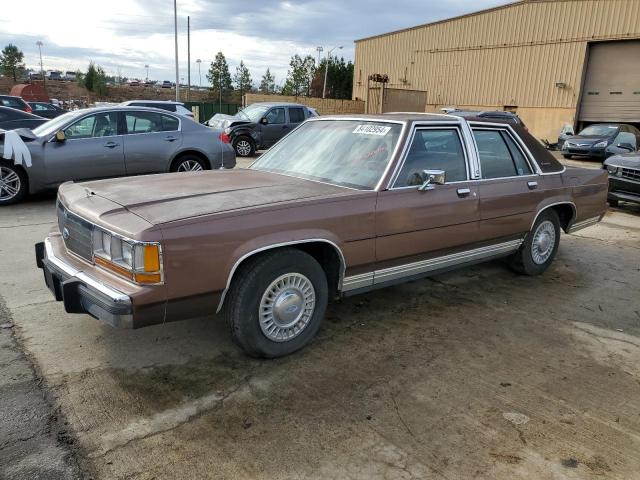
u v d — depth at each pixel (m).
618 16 24.52
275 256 3.25
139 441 2.62
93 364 3.35
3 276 4.84
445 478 2.42
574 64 26.17
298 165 4.32
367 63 36.56
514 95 28.66
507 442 2.70
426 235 4.00
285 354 3.49
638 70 24.72
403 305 4.54
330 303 4.52
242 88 65.88
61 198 3.69
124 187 3.67
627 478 2.46
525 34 27.69
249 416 2.86
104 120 8.38
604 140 18.31
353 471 2.45
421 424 2.83
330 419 2.85
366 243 3.64
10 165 7.75
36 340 3.63
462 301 4.68
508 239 4.88
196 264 2.93
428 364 3.50
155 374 3.26
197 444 2.61
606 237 7.40
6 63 78.31
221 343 3.69
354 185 3.80
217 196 3.39
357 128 4.31
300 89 60.12
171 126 9.01
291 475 2.41
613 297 4.93
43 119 12.39
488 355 3.66
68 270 3.18
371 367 3.44
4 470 2.39
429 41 32.31
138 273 2.81
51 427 2.71
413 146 3.98
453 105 31.62
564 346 3.85
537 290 5.04
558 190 5.23
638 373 3.47
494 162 4.70
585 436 2.77
